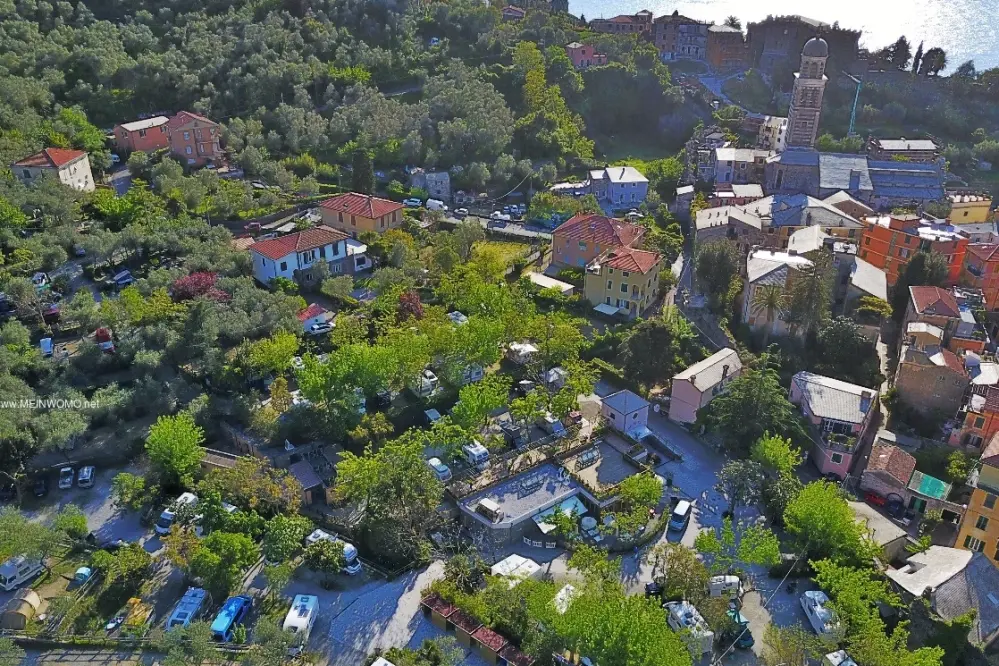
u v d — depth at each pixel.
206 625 71.31
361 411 99.44
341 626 76.25
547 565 83.50
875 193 176.12
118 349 108.00
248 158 170.50
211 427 99.69
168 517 86.69
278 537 80.62
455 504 89.94
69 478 93.25
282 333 109.06
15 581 79.75
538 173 183.38
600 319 129.38
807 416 104.69
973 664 70.88
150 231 134.62
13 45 182.25
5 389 96.75
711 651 74.00
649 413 110.81
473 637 73.19
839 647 73.38
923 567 79.94
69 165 149.88
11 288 113.25
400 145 181.50
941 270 131.62
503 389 103.00
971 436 101.19
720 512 92.50
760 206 162.12
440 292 125.81
